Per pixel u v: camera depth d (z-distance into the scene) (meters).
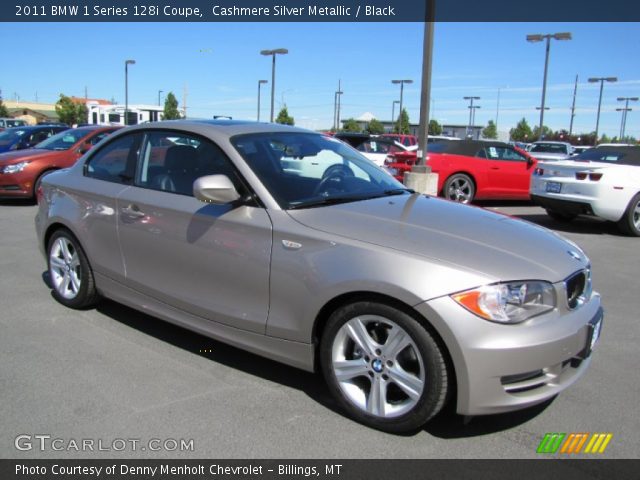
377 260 2.86
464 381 2.69
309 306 3.08
